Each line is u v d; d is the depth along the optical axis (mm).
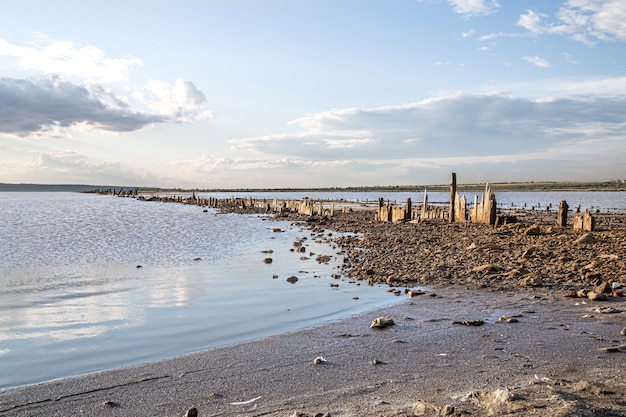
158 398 6867
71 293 15023
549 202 107750
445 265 18438
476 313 11508
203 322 11414
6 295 14719
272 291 14984
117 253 25094
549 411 5656
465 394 6562
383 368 7898
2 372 8141
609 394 6312
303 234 35625
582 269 16375
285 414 6172
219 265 20672
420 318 11188
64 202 116000
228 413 6281
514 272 16203
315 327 10711
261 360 8500
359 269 18453
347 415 5988
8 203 107688
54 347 9562
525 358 8164
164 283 16578
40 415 6371
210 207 88562
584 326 10117
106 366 8406
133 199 144875
